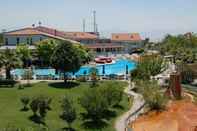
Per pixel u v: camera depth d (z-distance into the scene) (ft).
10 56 230.27
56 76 252.01
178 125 144.46
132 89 214.90
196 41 481.46
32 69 279.90
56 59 219.82
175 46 470.39
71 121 138.21
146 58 237.45
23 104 164.66
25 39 351.67
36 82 233.35
